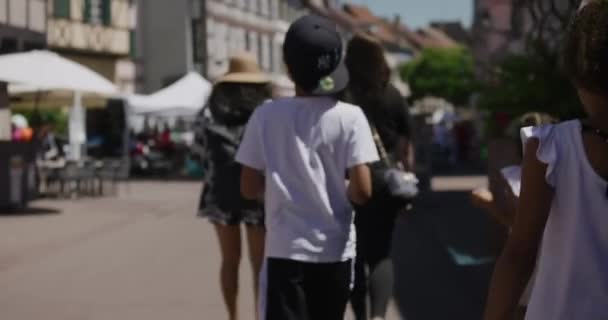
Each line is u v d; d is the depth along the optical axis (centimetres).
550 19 1363
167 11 6166
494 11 4306
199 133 749
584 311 273
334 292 492
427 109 9581
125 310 940
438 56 9325
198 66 6309
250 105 733
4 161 2109
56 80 2262
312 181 486
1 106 2395
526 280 289
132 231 1745
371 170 680
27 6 3481
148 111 3916
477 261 1273
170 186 3316
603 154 271
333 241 487
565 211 276
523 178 284
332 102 495
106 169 2797
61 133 3838
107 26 5106
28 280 1142
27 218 2003
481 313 920
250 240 739
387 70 703
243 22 7262
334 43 490
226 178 732
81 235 1670
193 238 1619
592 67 267
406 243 1513
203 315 910
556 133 279
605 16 267
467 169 4384
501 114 1400
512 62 1321
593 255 273
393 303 977
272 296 486
